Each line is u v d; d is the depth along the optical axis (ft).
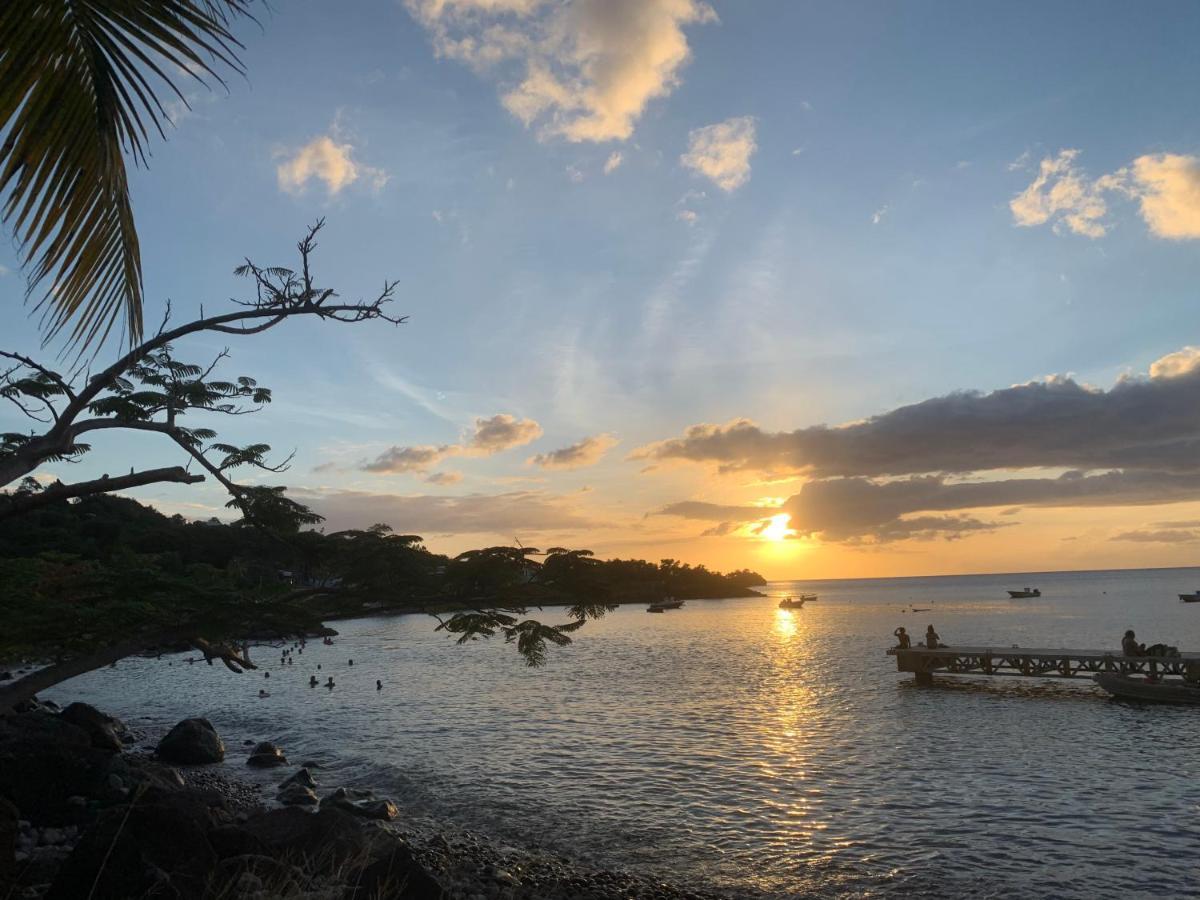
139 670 190.80
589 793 70.64
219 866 30.37
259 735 102.73
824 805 65.31
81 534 84.69
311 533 30.71
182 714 121.39
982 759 79.20
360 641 296.10
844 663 174.60
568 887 48.19
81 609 26.96
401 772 79.51
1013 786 69.00
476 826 61.21
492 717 113.19
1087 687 121.19
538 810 65.36
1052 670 120.16
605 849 55.57
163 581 28.96
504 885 47.62
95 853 27.91
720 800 67.62
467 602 28.48
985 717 101.55
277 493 30.45
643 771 78.59
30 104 12.60
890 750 84.84
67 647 28.86
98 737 77.71
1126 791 66.28
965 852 53.47
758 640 259.39
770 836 57.88
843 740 90.94
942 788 69.21
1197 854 51.78
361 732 103.09
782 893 47.32
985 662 127.54
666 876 50.31
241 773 78.84
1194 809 60.80
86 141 13.47
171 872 28.40
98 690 153.38
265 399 31.86
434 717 114.11
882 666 164.45
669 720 107.76
